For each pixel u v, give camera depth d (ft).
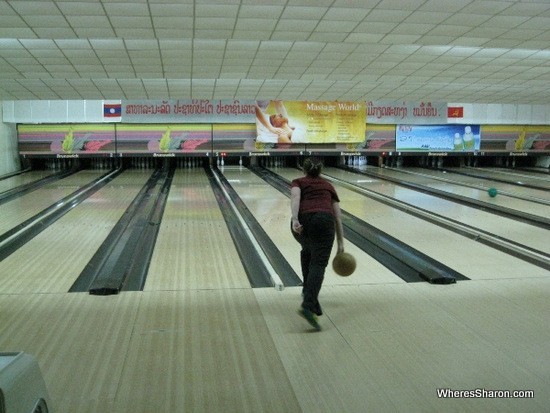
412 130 50.67
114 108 46.68
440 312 12.06
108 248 19.35
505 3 18.83
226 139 48.57
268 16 20.17
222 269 16.42
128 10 19.20
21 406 4.60
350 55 27.04
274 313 12.02
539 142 53.01
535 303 12.76
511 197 32.32
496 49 26.09
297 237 11.42
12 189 36.11
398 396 8.00
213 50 25.68
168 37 23.02
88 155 47.55
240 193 34.71
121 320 11.53
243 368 9.01
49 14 19.51
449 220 24.27
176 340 10.30
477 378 8.62
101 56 26.50
